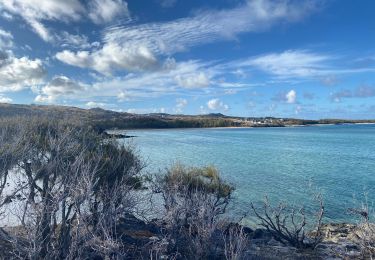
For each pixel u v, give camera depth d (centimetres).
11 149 1069
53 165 1043
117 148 1488
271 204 2648
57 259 923
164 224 1462
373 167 5062
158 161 5044
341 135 14612
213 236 1191
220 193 1677
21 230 1025
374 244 1345
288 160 5866
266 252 1313
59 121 1472
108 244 893
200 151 7144
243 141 10800
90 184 928
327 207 2598
